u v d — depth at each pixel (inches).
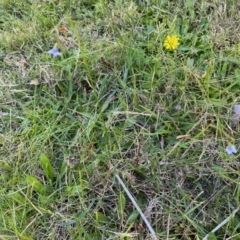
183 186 9.4
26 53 11.8
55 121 10.4
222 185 9.3
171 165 9.5
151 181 9.4
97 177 9.4
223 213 9.0
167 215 9.0
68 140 10.2
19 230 9.1
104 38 11.6
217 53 11.2
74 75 10.9
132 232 8.8
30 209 9.3
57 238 9.1
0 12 12.7
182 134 10.0
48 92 10.9
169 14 12.0
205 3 12.0
